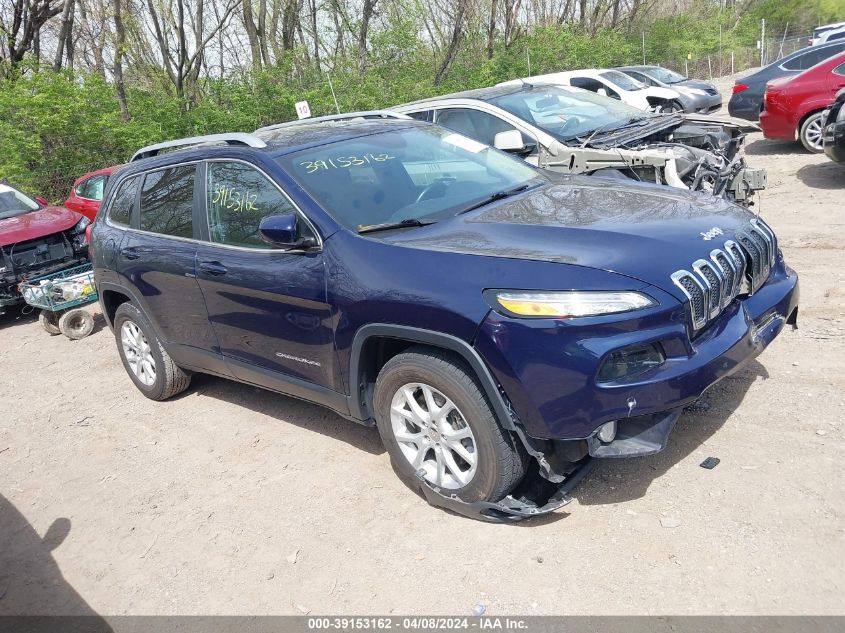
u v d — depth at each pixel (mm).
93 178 10836
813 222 7480
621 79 16797
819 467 3439
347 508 3779
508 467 3256
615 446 3166
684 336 3072
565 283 3020
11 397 6297
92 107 14250
